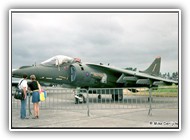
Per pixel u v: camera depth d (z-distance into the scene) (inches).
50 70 557.9
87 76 607.8
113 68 651.5
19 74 516.4
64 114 403.2
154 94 507.5
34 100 362.0
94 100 698.8
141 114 394.3
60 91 529.3
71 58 609.3
